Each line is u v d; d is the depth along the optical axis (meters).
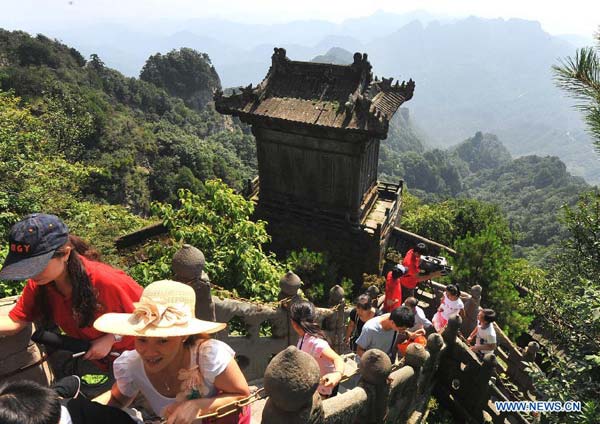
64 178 15.20
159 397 2.86
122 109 88.69
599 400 5.11
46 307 3.20
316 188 19.98
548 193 138.00
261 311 6.39
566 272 6.70
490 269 14.79
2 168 12.03
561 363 5.84
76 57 96.88
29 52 82.12
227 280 9.09
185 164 71.75
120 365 2.89
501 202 158.50
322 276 17.48
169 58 126.62
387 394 4.74
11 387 1.96
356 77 18.50
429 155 184.38
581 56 4.14
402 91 20.20
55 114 34.53
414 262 10.38
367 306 7.40
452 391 7.65
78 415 2.20
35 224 2.72
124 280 3.18
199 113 126.31
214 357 2.74
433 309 13.46
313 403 3.33
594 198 6.41
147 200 62.59
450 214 30.30
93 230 12.65
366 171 20.06
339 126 17.22
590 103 4.27
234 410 2.83
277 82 19.91
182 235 9.05
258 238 9.80
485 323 8.79
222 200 9.90
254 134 20.17
